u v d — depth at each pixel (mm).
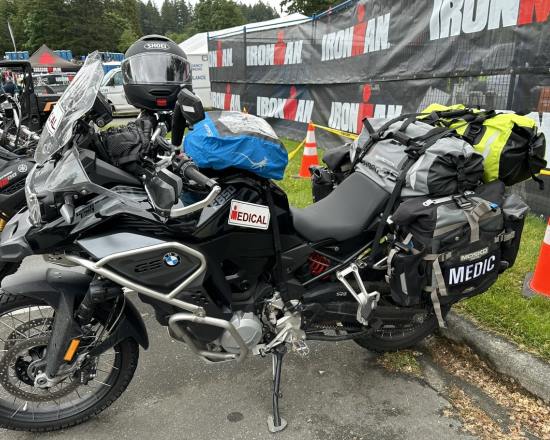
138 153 2197
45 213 2076
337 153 3303
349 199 2807
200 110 2070
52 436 2531
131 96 4078
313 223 2611
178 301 2299
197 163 2154
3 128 4559
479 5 5223
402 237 2580
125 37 61750
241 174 2268
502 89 5055
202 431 2568
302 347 2678
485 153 2611
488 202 2496
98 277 2264
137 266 2195
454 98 5727
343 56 8047
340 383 2941
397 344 3129
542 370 2752
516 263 3924
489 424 2594
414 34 6309
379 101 7227
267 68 10719
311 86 9227
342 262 2664
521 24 4758
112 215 2137
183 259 2260
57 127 2145
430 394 2850
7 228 2256
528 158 2627
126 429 2586
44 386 2324
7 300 2312
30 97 4789
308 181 6875
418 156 2582
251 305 2488
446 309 2953
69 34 56531
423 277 2518
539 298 3361
